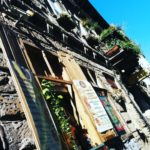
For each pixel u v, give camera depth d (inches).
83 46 208.2
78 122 134.3
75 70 155.6
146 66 571.5
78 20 307.3
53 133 89.3
